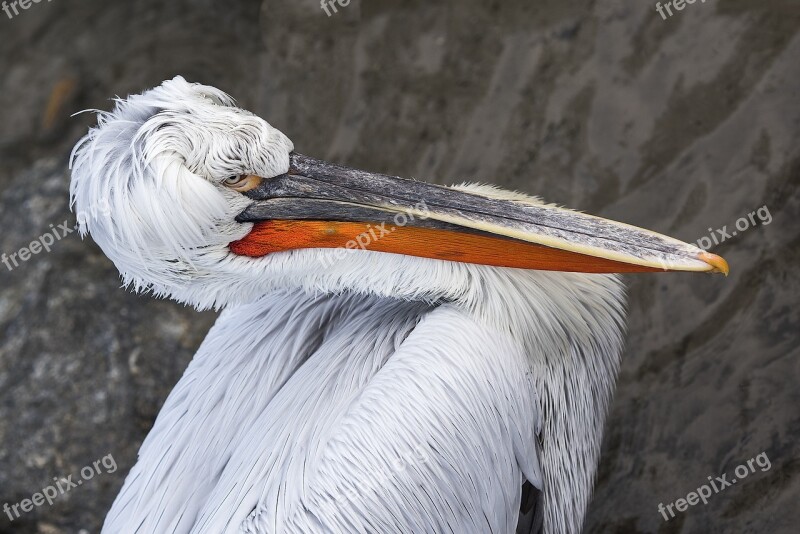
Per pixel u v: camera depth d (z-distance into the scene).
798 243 10.78
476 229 8.17
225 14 16.42
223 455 8.37
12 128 17.33
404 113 13.41
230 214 8.07
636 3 12.30
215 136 7.82
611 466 11.12
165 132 7.71
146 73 16.70
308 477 7.69
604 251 8.00
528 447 8.52
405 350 8.16
